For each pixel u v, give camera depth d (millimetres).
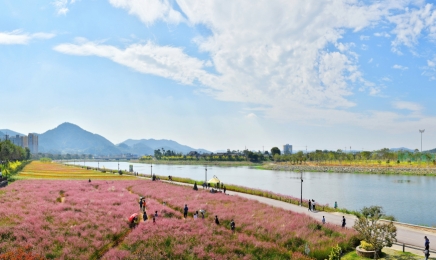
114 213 45719
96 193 65562
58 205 48406
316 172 194000
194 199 62156
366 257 33031
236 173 195750
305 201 68750
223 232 39125
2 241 31469
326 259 33531
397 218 61250
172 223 41250
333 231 40906
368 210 36844
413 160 199375
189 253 32125
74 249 31641
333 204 77250
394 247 35906
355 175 161625
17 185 73000
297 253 34000
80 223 39344
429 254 32812
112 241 35750
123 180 103312
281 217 47219
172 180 111375
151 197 65688
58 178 104250
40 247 30969
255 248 34125
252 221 44438
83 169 176750
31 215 40969
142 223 40969
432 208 71125
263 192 78438
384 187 108812
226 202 59344
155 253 31438
